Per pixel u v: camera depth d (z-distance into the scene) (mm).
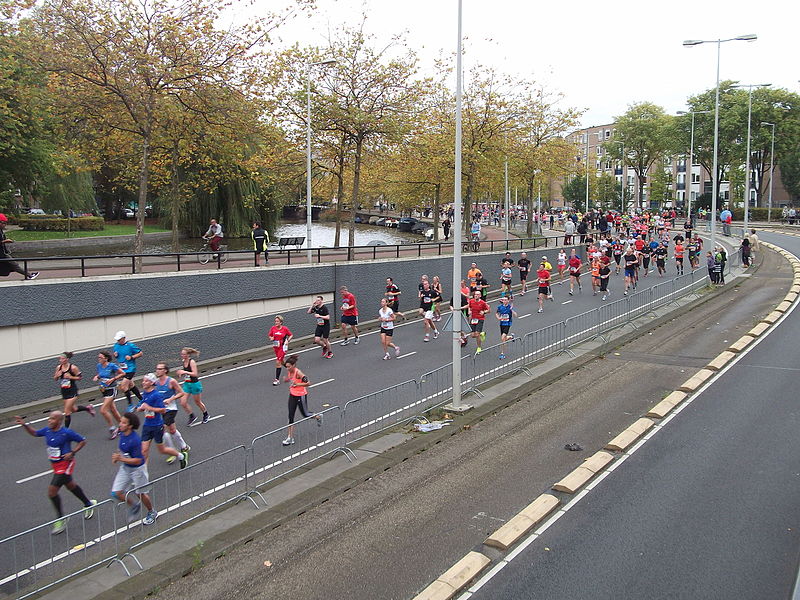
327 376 19172
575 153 50062
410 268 29969
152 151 28703
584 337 21594
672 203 97812
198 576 8250
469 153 39688
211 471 12195
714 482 10438
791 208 78438
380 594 7594
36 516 10922
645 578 7719
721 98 72250
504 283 28750
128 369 16016
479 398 15828
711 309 26781
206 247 31344
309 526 9523
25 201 47562
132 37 23484
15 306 17125
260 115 27656
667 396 15125
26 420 16250
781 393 15250
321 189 41469
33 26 24156
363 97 31938
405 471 11539
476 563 8008
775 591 7371
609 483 10539
